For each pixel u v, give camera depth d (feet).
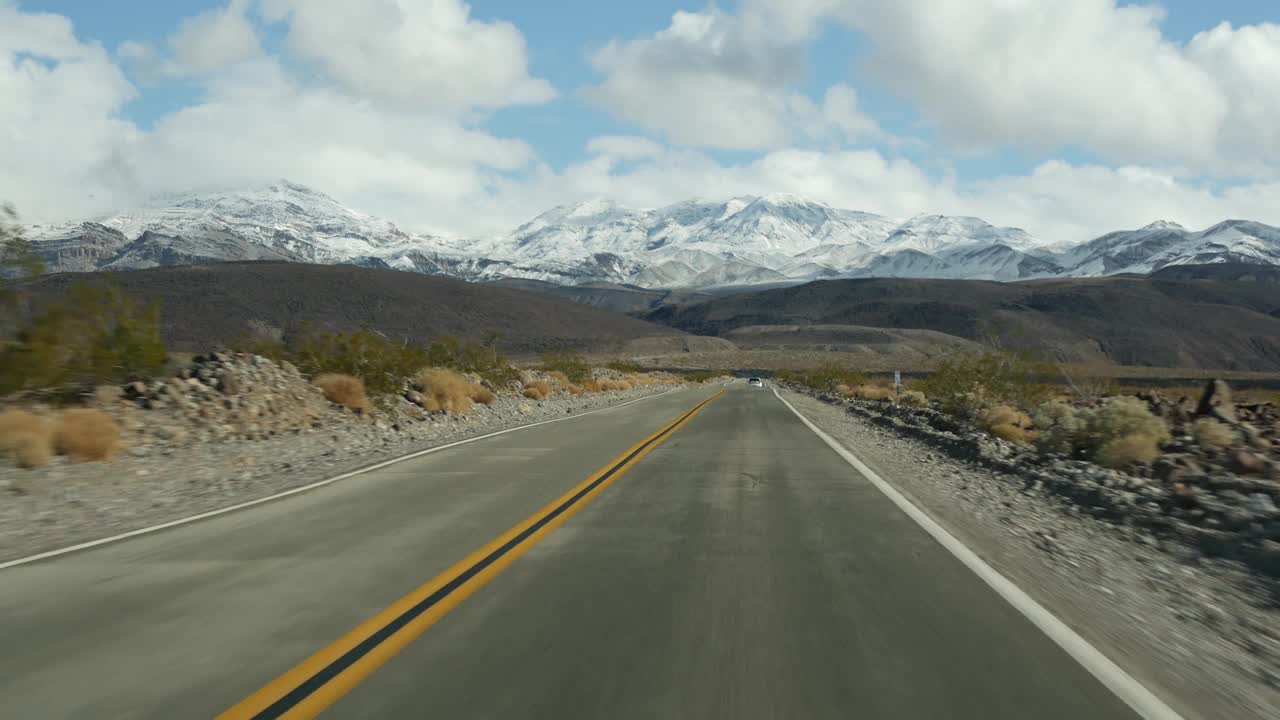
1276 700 14.66
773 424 80.28
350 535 27.27
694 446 57.67
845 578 21.97
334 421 70.54
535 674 14.97
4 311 54.03
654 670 15.20
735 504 33.60
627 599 19.83
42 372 54.29
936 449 60.85
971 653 16.28
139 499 36.70
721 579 21.77
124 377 62.59
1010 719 13.30
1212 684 15.24
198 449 52.80
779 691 14.28
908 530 28.55
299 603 19.52
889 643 16.79
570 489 37.24
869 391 145.59
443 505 33.04
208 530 28.22
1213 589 23.12
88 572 22.68
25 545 27.32
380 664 15.46
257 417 63.98
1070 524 32.48
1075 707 13.84
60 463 44.47
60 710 13.50
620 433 67.87
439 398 87.15
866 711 13.50
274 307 534.37
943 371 92.07
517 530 28.07
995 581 21.77
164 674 15.03
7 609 19.22
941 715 13.41
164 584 21.34
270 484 40.06
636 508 32.58
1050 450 55.83
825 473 43.60
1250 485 36.81
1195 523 31.65
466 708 13.51
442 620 18.13
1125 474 46.47
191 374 67.26
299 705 13.62
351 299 582.35
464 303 650.02
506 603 19.45
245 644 16.63
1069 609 19.71
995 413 74.38
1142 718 13.48
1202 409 69.21
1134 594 21.86
